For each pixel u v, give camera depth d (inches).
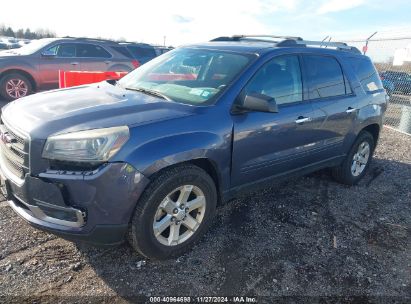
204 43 170.1
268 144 143.4
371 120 201.8
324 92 171.3
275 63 148.8
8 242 122.7
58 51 382.0
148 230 112.3
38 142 103.3
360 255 137.9
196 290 111.2
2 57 349.4
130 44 474.0
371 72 209.8
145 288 109.7
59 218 105.3
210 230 143.3
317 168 179.2
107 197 103.0
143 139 107.3
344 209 175.6
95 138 102.0
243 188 142.7
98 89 146.5
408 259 138.9
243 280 117.5
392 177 229.0
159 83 148.1
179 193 119.5
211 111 125.0
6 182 113.0
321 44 183.2
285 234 146.8
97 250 124.0
